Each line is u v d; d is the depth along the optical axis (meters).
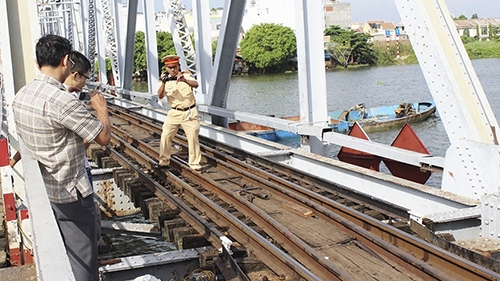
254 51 54.94
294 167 8.72
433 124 20.31
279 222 5.76
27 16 5.81
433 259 4.48
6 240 5.58
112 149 10.49
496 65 46.62
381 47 60.50
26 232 5.05
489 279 3.90
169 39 48.50
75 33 31.38
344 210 5.77
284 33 54.59
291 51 54.88
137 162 9.51
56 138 3.59
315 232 5.36
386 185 6.67
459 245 4.71
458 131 5.71
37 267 2.16
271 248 4.71
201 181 7.67
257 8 63.53
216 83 11.64
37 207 2.60
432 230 5.11
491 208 4.99
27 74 5.85
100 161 10.50
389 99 32.66
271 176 7.50
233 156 9.55
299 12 8.54
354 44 57.84
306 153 8.46
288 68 57.06
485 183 5.42
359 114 20.81
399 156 6.75
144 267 4.96
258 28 55.16
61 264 2.10
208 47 12.71
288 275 4.40
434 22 5.87
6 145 5.09
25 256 5.05
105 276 4.84
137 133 12.64
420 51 5.98
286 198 6.55
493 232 4.97
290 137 16.00
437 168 6.29
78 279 3.86
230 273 4.54
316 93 8.70
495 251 4.62
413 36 6.05
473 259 4.41
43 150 3.61
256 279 4.46
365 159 8.95
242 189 7.17
